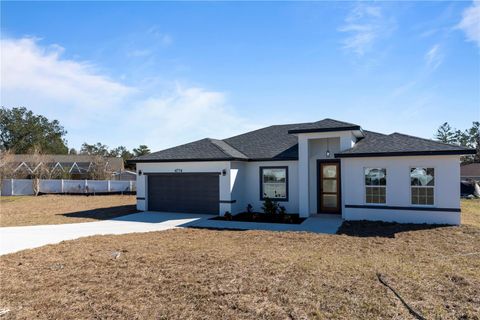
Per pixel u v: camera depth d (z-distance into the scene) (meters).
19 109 63.41
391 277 6.30
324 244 9.60
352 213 13.83
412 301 5.18
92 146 68.00
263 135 20.42
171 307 5.17
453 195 12.30
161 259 7.94
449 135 57.50
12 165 37.06
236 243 9.85
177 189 17.48
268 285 5.99
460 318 4.60
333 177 15.85
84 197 27.73
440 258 7.93
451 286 5.82
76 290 5.97
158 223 14.25
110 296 5.65
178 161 16.86
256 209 17.08
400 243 9.65
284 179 16.52
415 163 12.84
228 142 20.42
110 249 9.14
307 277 6.38
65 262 7.88
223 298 5.46
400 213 13.05
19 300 5.55
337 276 6.41
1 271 7.29
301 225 12.99
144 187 18.16
